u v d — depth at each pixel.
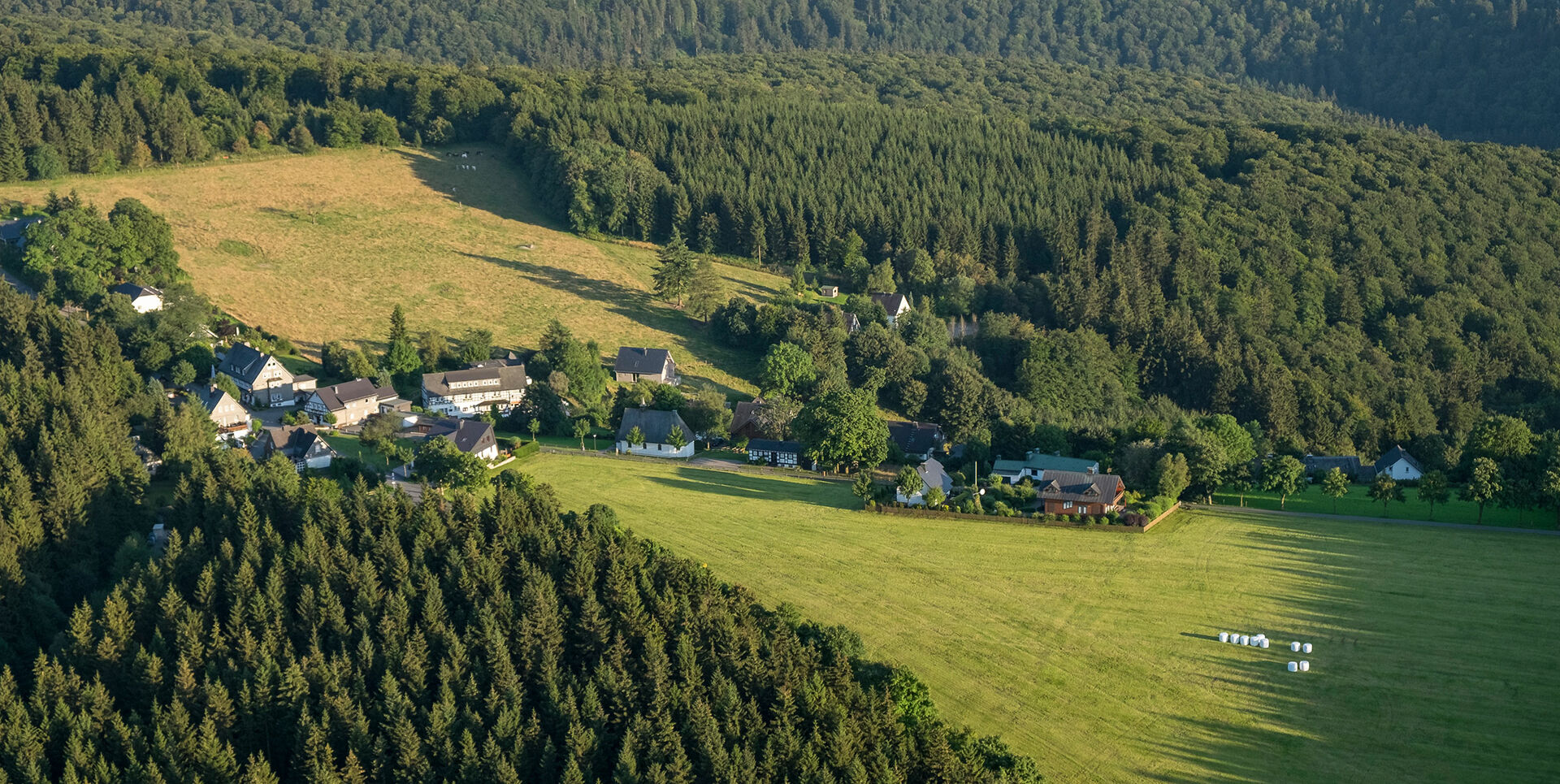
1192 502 152.50
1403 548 136.12
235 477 128.38
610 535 121.19
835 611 119.88
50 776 92.81
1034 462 156.88
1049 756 97.44
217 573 113.19
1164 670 110.19
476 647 103.50
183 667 98.62
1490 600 122.06
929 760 90.19
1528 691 105.56
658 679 97.69
